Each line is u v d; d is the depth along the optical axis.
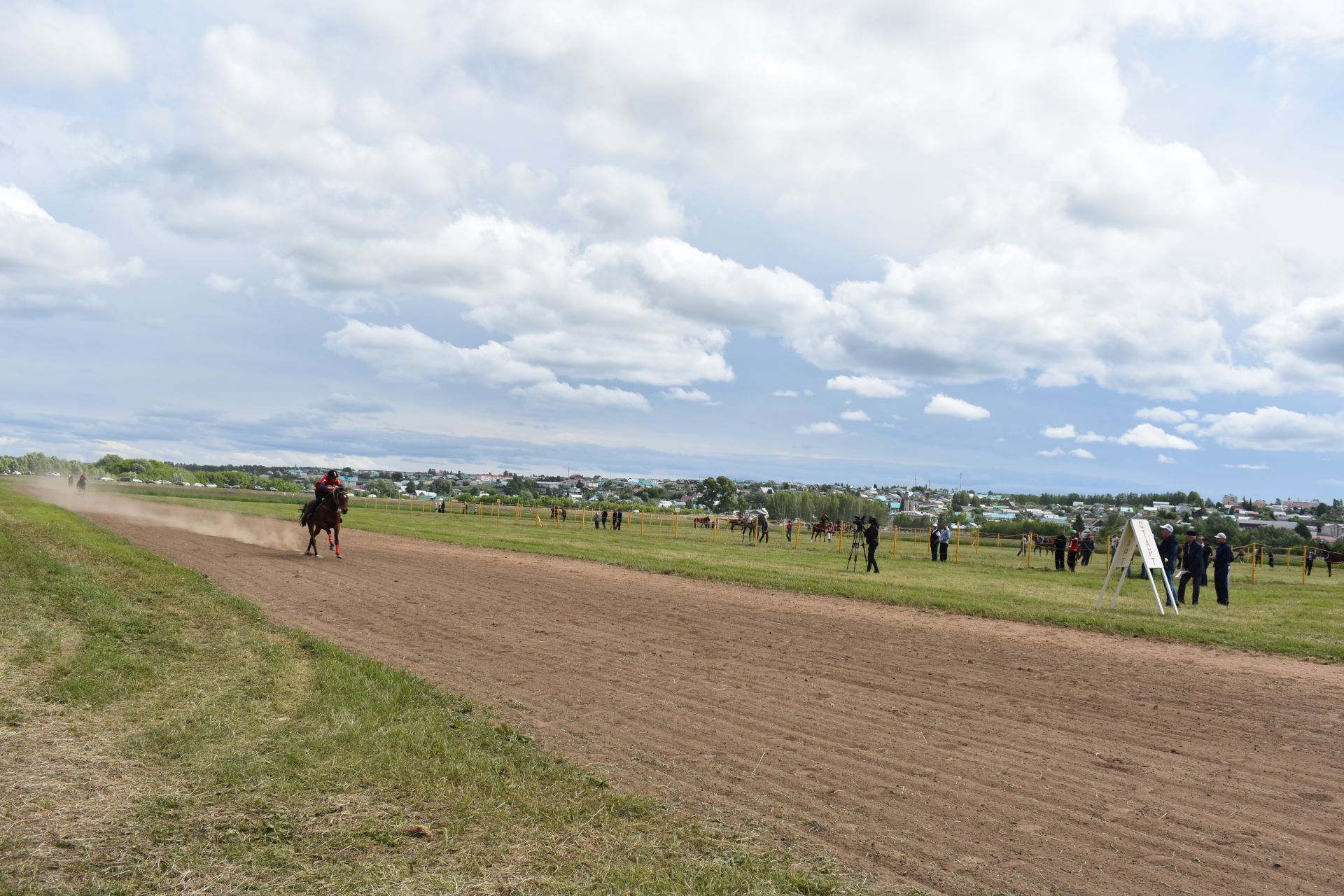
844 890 4.93
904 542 57.88
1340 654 13.73
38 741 6.59
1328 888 5.25
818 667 11.73
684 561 27.73
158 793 5.75
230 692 8.38
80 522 33.09
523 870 4.96
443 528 46.38
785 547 43.97
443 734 7.45
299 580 19.06
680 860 5.22
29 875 4.48
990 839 5.87
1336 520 120.31
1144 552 19.19
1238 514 127.94
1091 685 11.17
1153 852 5.75
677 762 7.32
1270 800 6.88
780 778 7.00
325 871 4.78
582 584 20.48
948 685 10.87
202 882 4.56
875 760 7.59
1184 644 14.79
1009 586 24.41
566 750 7.50
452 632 13.34
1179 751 8.23
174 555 23.08
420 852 5.12
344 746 6.91
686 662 11.77
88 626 10.77
